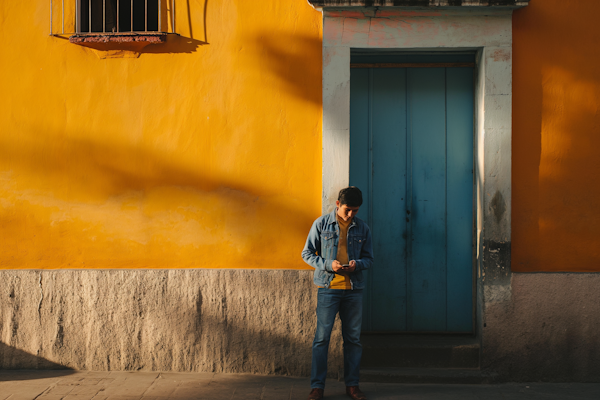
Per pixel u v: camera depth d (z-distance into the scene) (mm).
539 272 4609
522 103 4598
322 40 4672
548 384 4578
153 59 4766
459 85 4957
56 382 4531
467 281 4984
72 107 4801
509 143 4578
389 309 5023
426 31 4605
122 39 4680
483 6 4457
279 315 4738
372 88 4992
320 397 4141
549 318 4602
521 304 4609
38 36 4789
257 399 4207
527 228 4625
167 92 4770
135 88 4777
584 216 4598
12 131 4812
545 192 4605
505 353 4633
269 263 4766
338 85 4637
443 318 5008
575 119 4586
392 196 5008
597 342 4582
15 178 4828
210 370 4785
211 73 4750
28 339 4828
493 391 4434
